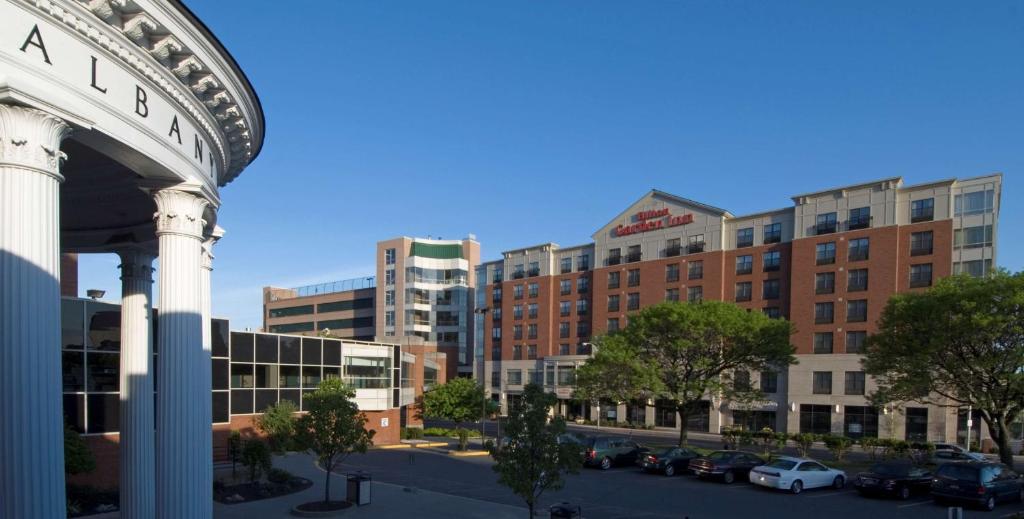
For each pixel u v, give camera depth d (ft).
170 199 35.86
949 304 91.45
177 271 35.76
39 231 24.85
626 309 229.04
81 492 66.03
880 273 173.17
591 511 69.15
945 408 160.56
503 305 275.18
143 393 48.83
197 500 35.86
